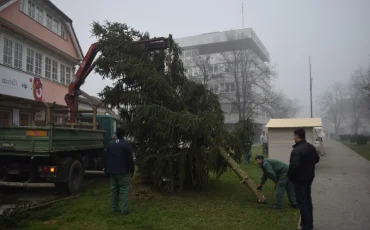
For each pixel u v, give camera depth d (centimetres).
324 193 812
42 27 1684
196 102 855
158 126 755
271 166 658
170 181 780
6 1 1346
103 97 903
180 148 803
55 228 509
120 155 598
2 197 777
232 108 3672
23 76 1470
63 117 1033
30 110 1547
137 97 832
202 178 776
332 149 2503
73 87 1047
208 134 735
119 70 847
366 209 647
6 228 509
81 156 903
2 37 1359
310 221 503
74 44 2048
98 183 999
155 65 920
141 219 562
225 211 627
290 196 664
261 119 4591
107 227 520
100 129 1128
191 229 513
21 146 729
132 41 916
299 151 508
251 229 516
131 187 819
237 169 739
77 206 662
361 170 1277
